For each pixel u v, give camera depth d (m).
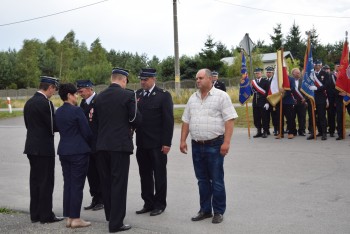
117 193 5.89
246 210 6.59
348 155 10.37
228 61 55.81
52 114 6.39
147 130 6.64
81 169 6.23
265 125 13.86
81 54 92.75
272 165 9.68
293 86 13.55
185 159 10.91
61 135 6.33
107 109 6.06
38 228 6.12
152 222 6.26
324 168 9.16
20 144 14.75
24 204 7.48
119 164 5.97
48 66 78.81
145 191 6.77
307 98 13.23
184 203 7.16
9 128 20.03
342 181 8.06
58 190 8.40
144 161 6.75
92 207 7.21
